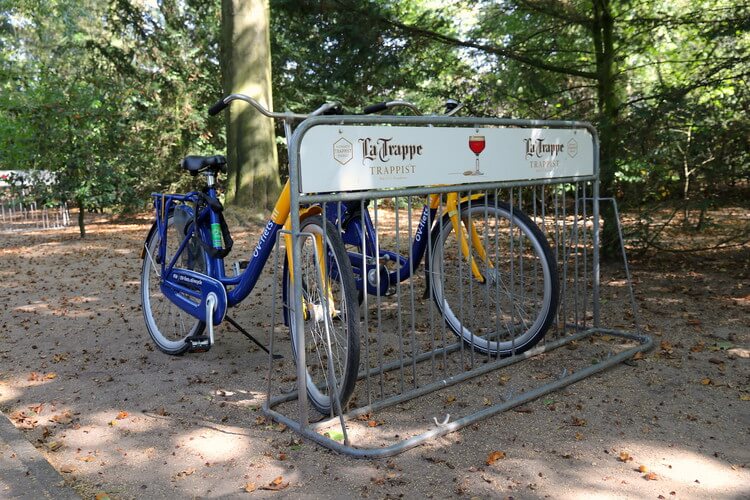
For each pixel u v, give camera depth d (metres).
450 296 5.33
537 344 3.92
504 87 6.82
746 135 5.79
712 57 5.89
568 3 6.40
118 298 5.92
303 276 3.26
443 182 3.26
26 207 12.62
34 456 2.55
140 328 4.76
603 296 5.23
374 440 2.78
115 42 18.73
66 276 7.24
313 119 2.73
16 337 4.61
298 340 2.82
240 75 11.57
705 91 5.89
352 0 6.47
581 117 6.33
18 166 10.95
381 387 3.13
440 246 3.93
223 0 11.64
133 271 7.44
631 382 3.34
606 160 5.99
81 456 2.69
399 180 3.07
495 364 3.58
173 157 16.41
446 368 3.41
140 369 3.81
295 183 2.73
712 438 2.69
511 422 2.91
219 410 3.15
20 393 3.45
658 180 6.41
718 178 5.93
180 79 16.52
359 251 3.90
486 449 2.66
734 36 5.63
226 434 2.88
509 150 3.60
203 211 3.78
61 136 10.51
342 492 2.36
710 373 3.43
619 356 3.60
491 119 3.44
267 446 2.76
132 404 3.26
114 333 4.64
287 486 2.41
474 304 5.05
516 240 7.29
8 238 11.30
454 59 7.21
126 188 11.49
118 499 2.34
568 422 2.89
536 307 4.16
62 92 10.93
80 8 24.11
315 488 2.39
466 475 2.45
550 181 3.83
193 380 3.58
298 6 6.55
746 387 3.22
